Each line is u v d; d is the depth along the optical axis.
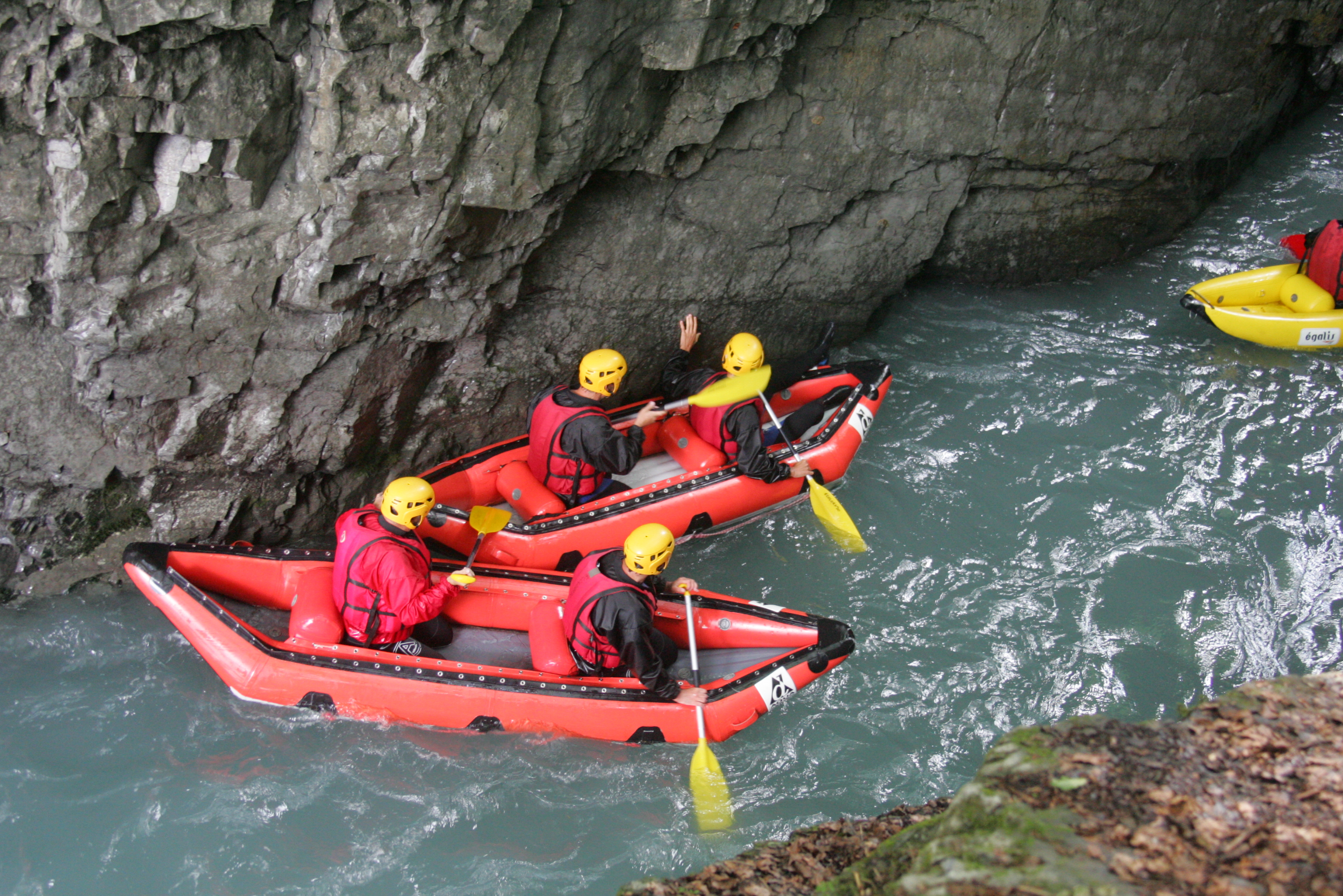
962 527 5.50
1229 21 6.50
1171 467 5.81
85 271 3.89
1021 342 6.79
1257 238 7.62
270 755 4.16
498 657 4.67
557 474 5.18
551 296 5.38
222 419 4.67
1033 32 5.70
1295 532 5.34
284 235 4.16
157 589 4.27
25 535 4.64
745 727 4.34
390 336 4.84
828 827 2.98
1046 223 6.86
